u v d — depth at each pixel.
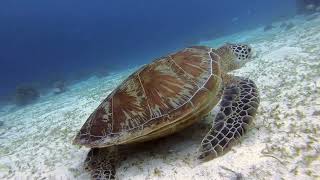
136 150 5.75
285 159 4.32
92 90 17.45
